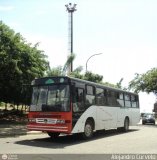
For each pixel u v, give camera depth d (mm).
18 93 30000
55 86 17312
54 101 17125
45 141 17531
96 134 22734
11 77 27344
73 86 17094
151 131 26016
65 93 16938
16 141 17141
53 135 19641
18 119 36000
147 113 43531
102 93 20844
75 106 17203
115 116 22859
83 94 18203
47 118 17094
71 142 17438
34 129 17391
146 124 42188
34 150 13969
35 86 17938
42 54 30125
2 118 35719
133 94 26969
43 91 17578
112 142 17781
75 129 17109
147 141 18469
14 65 26109
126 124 25188
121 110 24047
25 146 15219
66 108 16719
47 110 17141
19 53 27125
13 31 27562
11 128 24656
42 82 17734
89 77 39531
